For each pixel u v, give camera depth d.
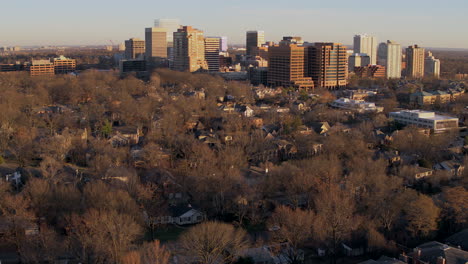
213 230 134.62
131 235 137.88
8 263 132.75
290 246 142.38
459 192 168.25
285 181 182.38
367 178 180.00
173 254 136.75
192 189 180.00
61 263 126.75
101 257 123.56
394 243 143.75
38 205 151.88
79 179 188.88
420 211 151.38
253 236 154.75
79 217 143.50
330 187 168.62
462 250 134.62
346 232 145.62
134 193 170.25
